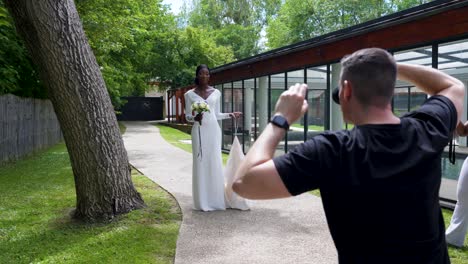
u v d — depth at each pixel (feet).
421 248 4.22
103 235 15.10
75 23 15.89
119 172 17.51
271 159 4.45
